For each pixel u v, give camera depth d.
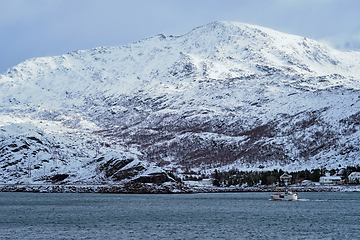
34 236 172.38
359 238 169.75
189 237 171.12
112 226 197.12
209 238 169.38
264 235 175.38
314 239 167.62
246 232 182.00
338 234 177.62
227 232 181.88
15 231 183.12
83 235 174.75
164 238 169.25
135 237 171.00
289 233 179.88
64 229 188.75
